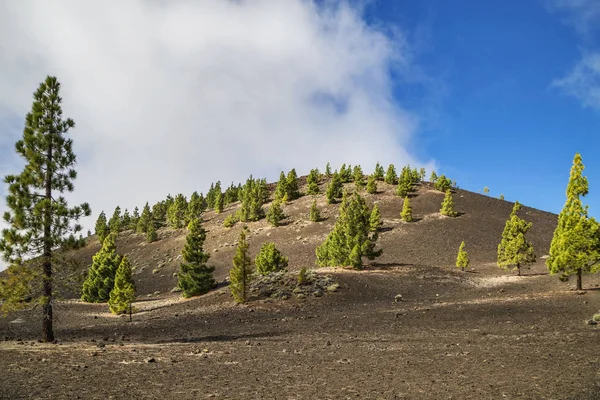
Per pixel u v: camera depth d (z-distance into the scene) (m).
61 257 21.36
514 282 45.59
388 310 32.50
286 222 97.38
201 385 11.92
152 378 12.77
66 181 22.27
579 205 34.34
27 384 11.51
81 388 11.26
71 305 49.50
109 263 57.22
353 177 132.38
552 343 17.53
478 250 73.44
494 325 23.84
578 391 10.34
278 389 11.46
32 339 24.12
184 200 125.69
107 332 27.50
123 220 130.12
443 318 27.45
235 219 107.19
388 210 98.75
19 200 20.69
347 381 12.38
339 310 34.03
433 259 68.88
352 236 52.47
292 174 119.88
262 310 34.78
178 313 36.53
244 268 38.06
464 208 99.00
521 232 52.44
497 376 12.38
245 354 17.61
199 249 50.09
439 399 10.23
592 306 27.34
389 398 10.45
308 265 68.44
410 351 17.53
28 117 21.95
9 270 20.02
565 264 34.31
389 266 52.94
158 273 78.69
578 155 34.56
